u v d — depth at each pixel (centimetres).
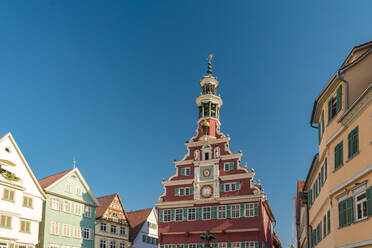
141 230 6906
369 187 1823
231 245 5266
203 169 5762
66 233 5225
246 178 5459
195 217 5584
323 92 2473
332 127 2342
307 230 3628
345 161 2120
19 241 4253
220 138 5788
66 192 5366
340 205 2162
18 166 4409
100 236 5862
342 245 2094
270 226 6531
